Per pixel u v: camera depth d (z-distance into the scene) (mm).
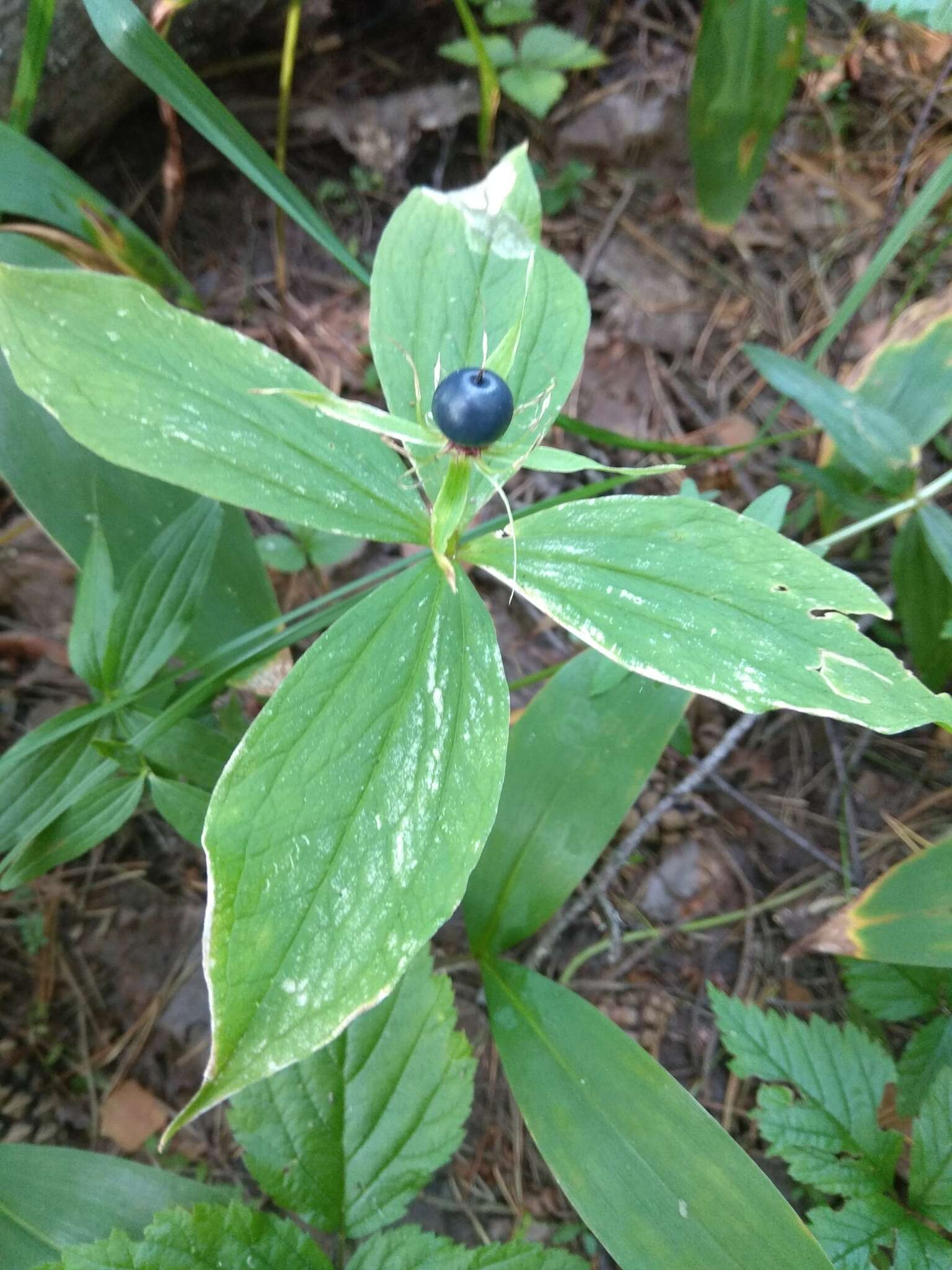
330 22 313
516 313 168
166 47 194
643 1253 150
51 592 258
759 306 335
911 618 245
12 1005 217
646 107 339
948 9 182
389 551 286
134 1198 160
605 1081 169
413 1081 172
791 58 270
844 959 208
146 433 134
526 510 203
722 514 145
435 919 119
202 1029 220
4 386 187
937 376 248
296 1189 162
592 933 241
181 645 193
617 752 194
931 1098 174
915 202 220
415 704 134
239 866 118
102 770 164
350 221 324
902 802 262
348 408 123
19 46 237
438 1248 159
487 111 286
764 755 270
